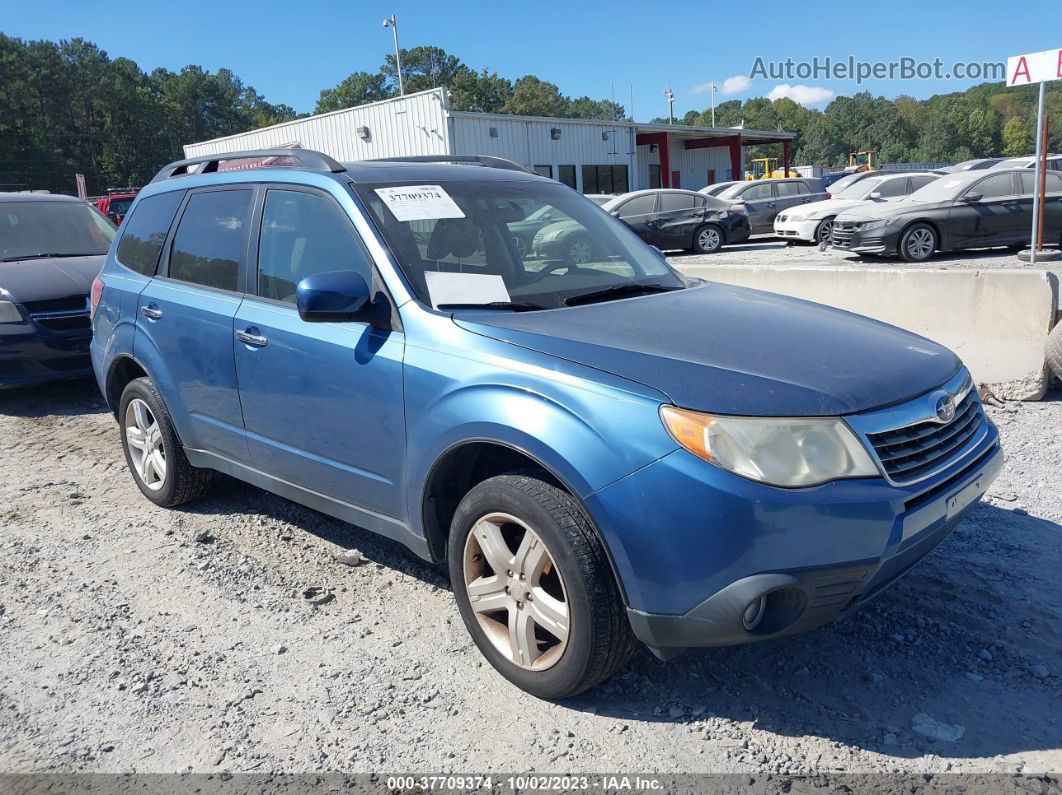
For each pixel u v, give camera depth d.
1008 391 6.16
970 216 14.57
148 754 2.69
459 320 3.05
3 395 7.88
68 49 90.69
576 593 2.62
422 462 3.04
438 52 105.06
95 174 85.75
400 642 3.31
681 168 40.16
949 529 2.81
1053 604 3.43
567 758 2.62
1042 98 11.36
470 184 3.89
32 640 3.38
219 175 4.32
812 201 23.02
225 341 3.89
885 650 3.15
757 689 2.94
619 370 2.65
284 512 4.70
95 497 5.03
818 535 2.43
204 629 3.45
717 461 2.42
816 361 2.79
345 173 3.71
